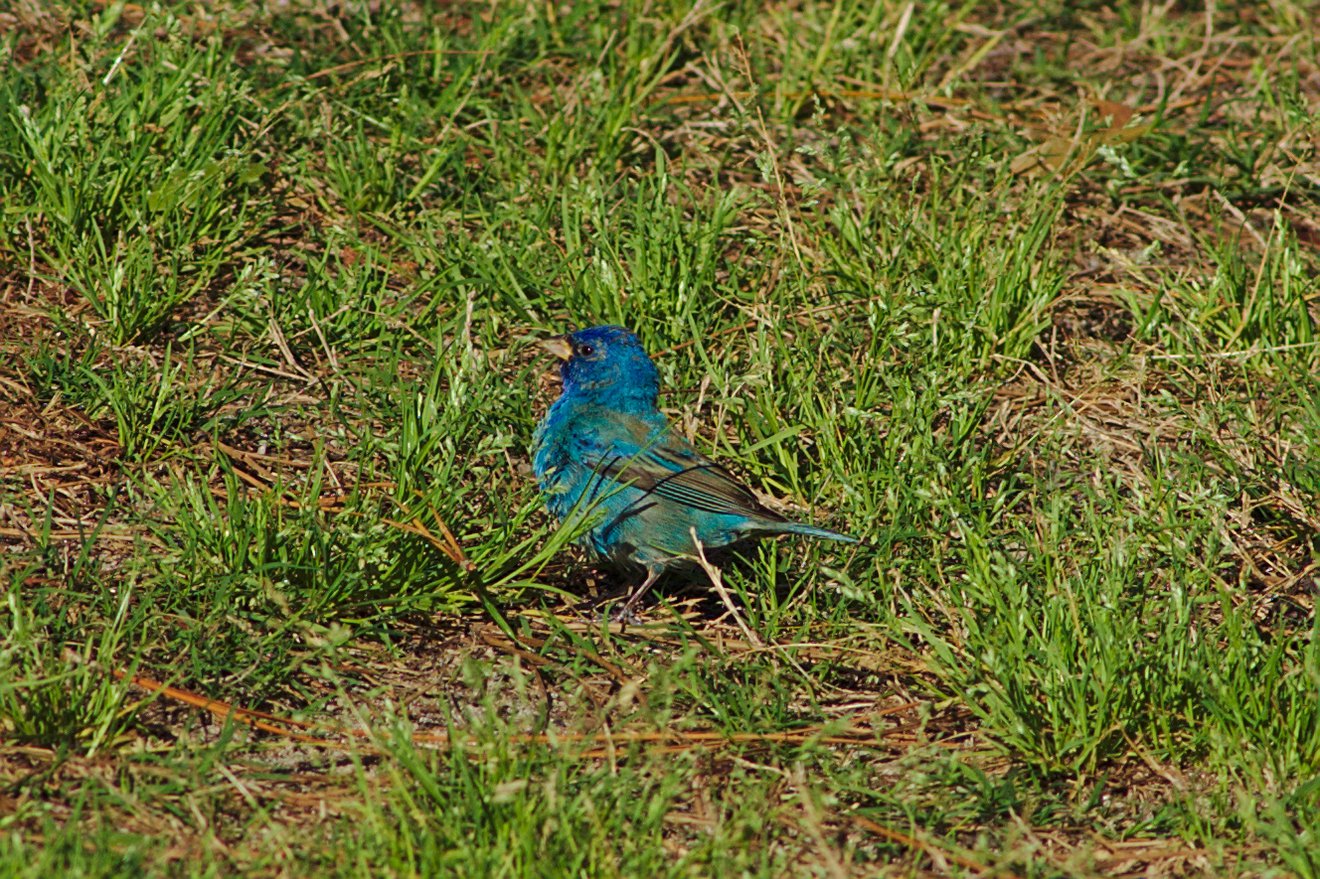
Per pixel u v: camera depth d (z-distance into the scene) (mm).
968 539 9578
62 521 9883
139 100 12953
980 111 15414
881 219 13031
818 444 10922
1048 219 12688
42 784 7672
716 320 12273
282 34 15195
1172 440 11711
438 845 7281
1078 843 8070
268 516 9297
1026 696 8711
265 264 11680
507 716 8805
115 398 10523
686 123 14289
